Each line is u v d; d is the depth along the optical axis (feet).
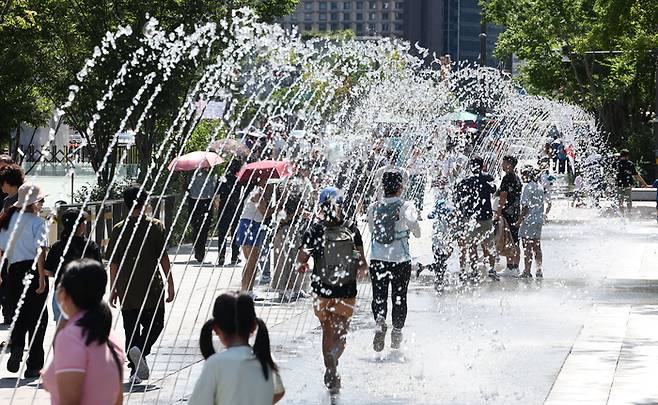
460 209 138.62
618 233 214.28
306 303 123.34
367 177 152.56
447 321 108.17
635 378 80.74
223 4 204.54
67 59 205.87
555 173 325.21
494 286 137.39
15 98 192.75
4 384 79.46
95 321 41.45
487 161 264.52
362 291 132.57
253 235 124.06
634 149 380.37
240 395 43.19
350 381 80.94
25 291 79.46
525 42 403.13
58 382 40.86
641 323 107.34
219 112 202.69
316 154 151.23
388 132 178.09
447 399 74.18
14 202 85.81
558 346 94.22
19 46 191.62
